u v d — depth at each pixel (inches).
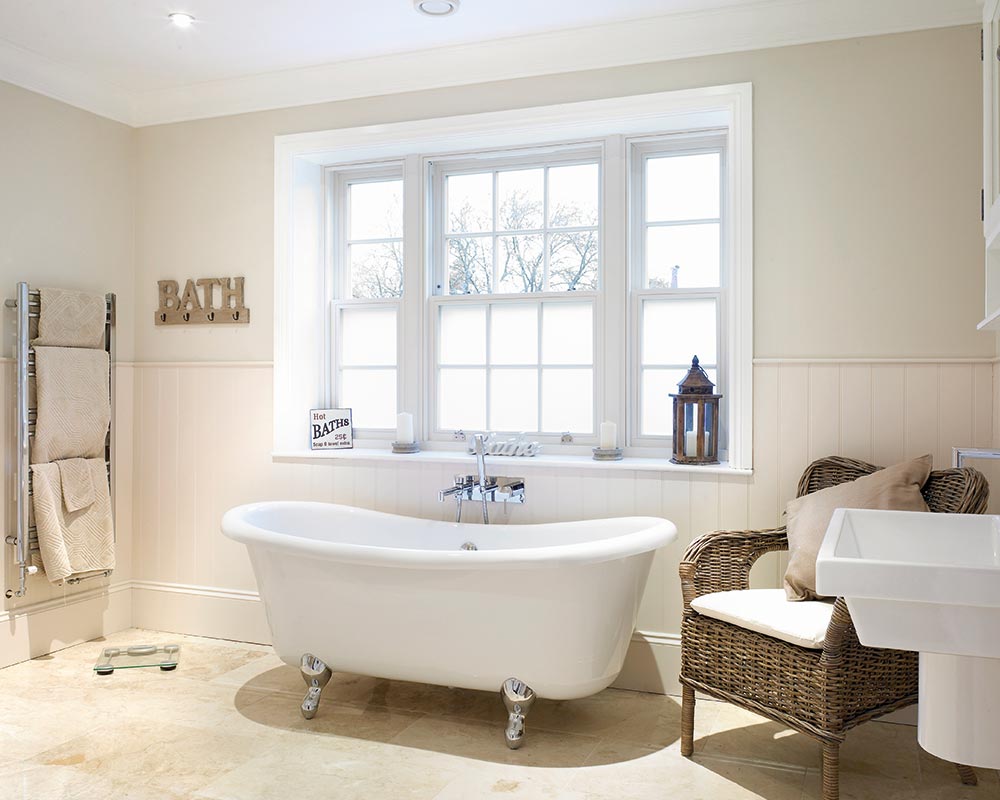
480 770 102.7
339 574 114.0
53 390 142.4
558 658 107.6
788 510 113.6
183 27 130.4
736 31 125.6
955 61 117.2
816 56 123.1
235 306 155.8
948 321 117.5
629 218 142.6
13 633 140.6
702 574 111.4
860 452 121.2
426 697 127.6
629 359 143.6
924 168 118.5
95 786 98.0
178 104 158.9
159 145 161.9
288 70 148.9
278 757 106.1
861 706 92.9
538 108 136.3
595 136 141.5
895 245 119.7
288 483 152.9
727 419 137.6
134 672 137.6
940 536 78.7
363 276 163.6
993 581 54.1
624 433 142.7
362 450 156.3
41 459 141.7
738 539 113.0
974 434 116.2
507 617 107.7
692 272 142.1
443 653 111.4
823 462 118.9
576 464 134.6
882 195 120.3
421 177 153.5
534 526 131.6
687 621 107.3
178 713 120.3
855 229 121.4
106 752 107.3
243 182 155.5
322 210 162.6
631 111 131.3
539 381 149.9
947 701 63.5
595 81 133.9
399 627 112.6
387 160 156.6
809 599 103.2
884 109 120.1
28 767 103.0
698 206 141.8
